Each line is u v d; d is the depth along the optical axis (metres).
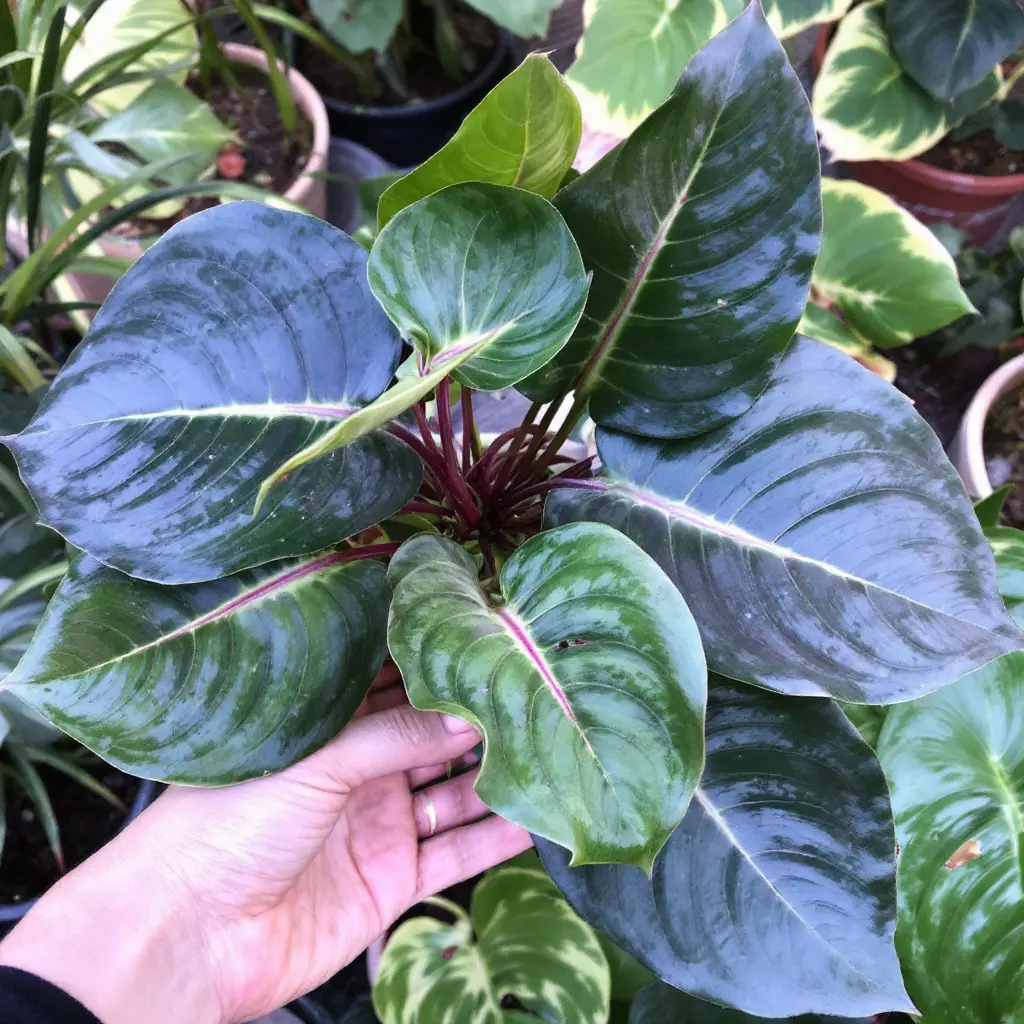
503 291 0.30
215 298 0.31
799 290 0.31
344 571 0.34
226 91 0.69
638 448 0.35
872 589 0.31
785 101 0.29
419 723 0.34
